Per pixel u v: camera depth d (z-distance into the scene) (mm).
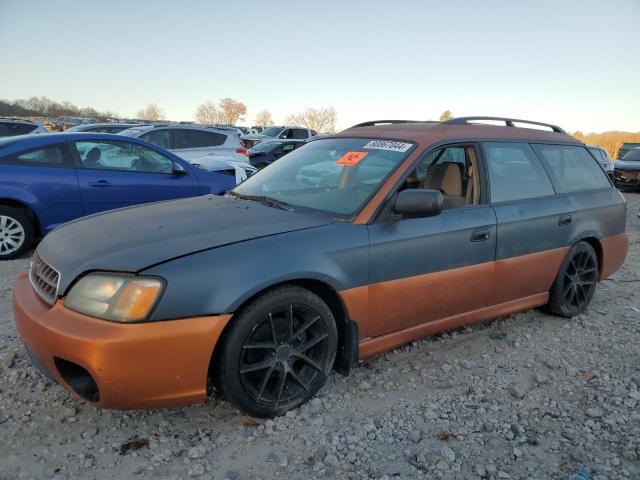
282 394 3037
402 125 4164
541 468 2652
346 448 2777
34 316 2736
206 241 2848
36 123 17703
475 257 3744
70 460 2631
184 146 12461
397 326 3461
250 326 2797
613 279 6121
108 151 6961
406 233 3354
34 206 6363
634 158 18906
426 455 2736
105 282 2605
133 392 2576
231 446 2768
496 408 3189
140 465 2613
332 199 3471
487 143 4051
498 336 4277
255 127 37344
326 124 76125
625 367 3766
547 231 4223
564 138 4828
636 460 2709
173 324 2580
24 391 3215
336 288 3072
